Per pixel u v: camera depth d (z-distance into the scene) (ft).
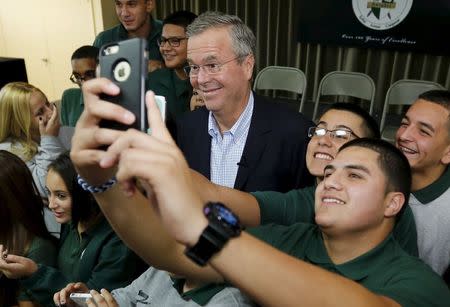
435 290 2.55
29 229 5.08
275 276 1.56
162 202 1.42
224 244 1.51
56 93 18.07
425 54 12.79
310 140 4.70
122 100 1.57
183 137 5.42
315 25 13.56
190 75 5.03
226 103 4.82
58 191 5.03
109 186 1.96
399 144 4.50
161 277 3.84
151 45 10.75
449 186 4.32
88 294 3.86
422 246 4.34
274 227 3.43
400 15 12.48
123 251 4.78
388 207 2.99
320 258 3.09
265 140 5.00
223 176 5.16
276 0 14.05
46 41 17.24
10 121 6.74
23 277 4.70
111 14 16.08
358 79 11.84
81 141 1.60
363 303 1.69
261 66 14.93
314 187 4.24
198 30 4.68
